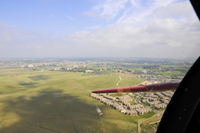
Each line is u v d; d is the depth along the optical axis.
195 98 2.55
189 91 2.64
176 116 2.80
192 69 2.67
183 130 2.65
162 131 2.99
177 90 2.79
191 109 2.59
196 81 2.58
